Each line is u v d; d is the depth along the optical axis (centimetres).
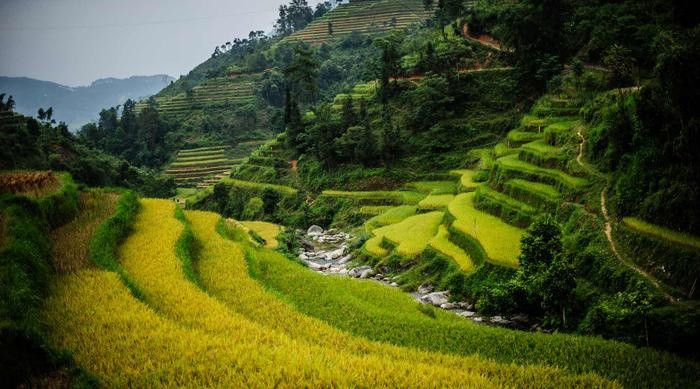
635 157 3161
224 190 8469
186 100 13762
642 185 3034
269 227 6231
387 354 1864
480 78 7325
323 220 6794
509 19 6619
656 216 2856
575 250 3148
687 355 2161
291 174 8200
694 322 2177
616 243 2922
